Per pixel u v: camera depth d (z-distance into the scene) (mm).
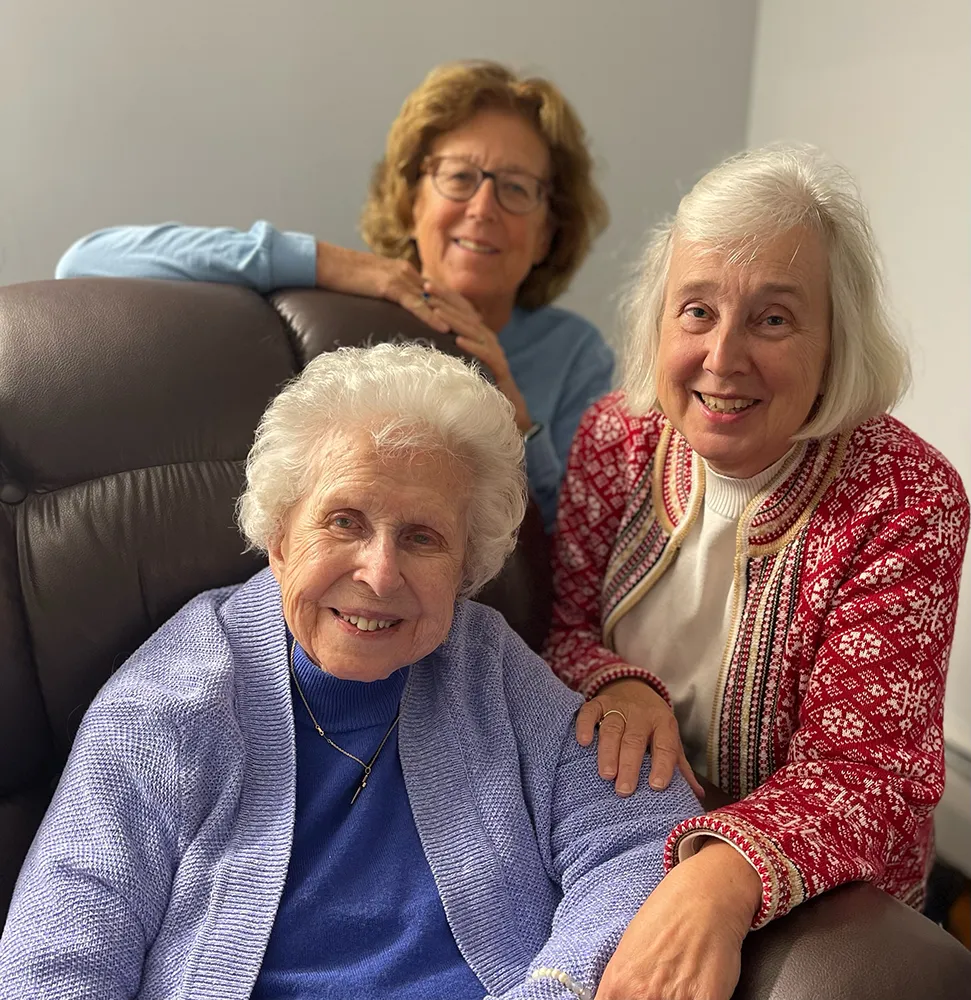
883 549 1230
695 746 1476
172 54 1952
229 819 1149
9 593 1271
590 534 1551
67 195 1954
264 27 1997
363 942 1143
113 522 1309
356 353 1234
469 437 1162
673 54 2312
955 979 977
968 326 1803
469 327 1713
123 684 1190
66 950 1022
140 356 1357
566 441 2059
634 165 2357
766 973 1000
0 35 1842
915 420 1960
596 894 1150
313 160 2100
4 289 1385
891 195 1986
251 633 1259
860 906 1058
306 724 1225
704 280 1219
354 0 2043
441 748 1240
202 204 2047
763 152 1281
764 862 1038
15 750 1279
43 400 1311
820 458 1302
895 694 1195
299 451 1155
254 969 1079
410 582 1122
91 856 1072
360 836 1182
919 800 1175
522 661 1336
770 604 1318
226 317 1432
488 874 1172
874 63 1999
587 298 2410
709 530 1377
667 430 1465
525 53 2199
